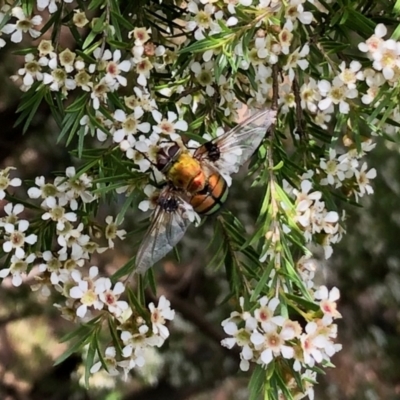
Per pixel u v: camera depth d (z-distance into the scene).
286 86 0.20
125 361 0.18
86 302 0.18
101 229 0.20
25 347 0.47
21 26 0.19
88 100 0.19
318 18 0.20
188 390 0.47
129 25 0.18
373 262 0.48
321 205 0.19
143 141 0.18
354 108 0.19
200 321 0.47
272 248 0.17
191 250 0.47
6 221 0.19
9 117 0.38
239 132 0.19
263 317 0.17
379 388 0.48
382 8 0.20
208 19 0.18
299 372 0.17
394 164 0.44
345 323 0.50
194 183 0.18
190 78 0.20
